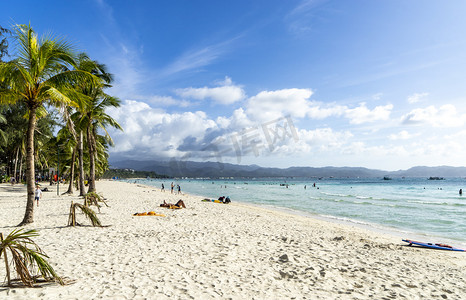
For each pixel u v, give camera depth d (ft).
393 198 139.74
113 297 15.14
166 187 254.27
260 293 16.87
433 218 71.61
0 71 32.27
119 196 98.78
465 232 53.52
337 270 22.30
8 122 114.01
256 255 25.64
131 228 36.06
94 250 25.07
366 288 18.74
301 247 29.73
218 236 33.40
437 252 34.06
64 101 35.04
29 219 36.65
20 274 15.37
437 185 331.57
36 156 145.18
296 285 18.61
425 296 17.99
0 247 15.33
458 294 18.79
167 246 27.50
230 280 18.89
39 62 35.47
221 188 251.39
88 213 35.73
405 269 24.27
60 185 167.53
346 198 137.90
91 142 79.97
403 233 51.72
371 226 59.00
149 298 15.30
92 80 39.65
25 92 35.96
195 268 21.17
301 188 257.96
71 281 17.15
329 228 50.60
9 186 132.26
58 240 28.43
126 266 20.88
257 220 52.31
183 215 52.13
